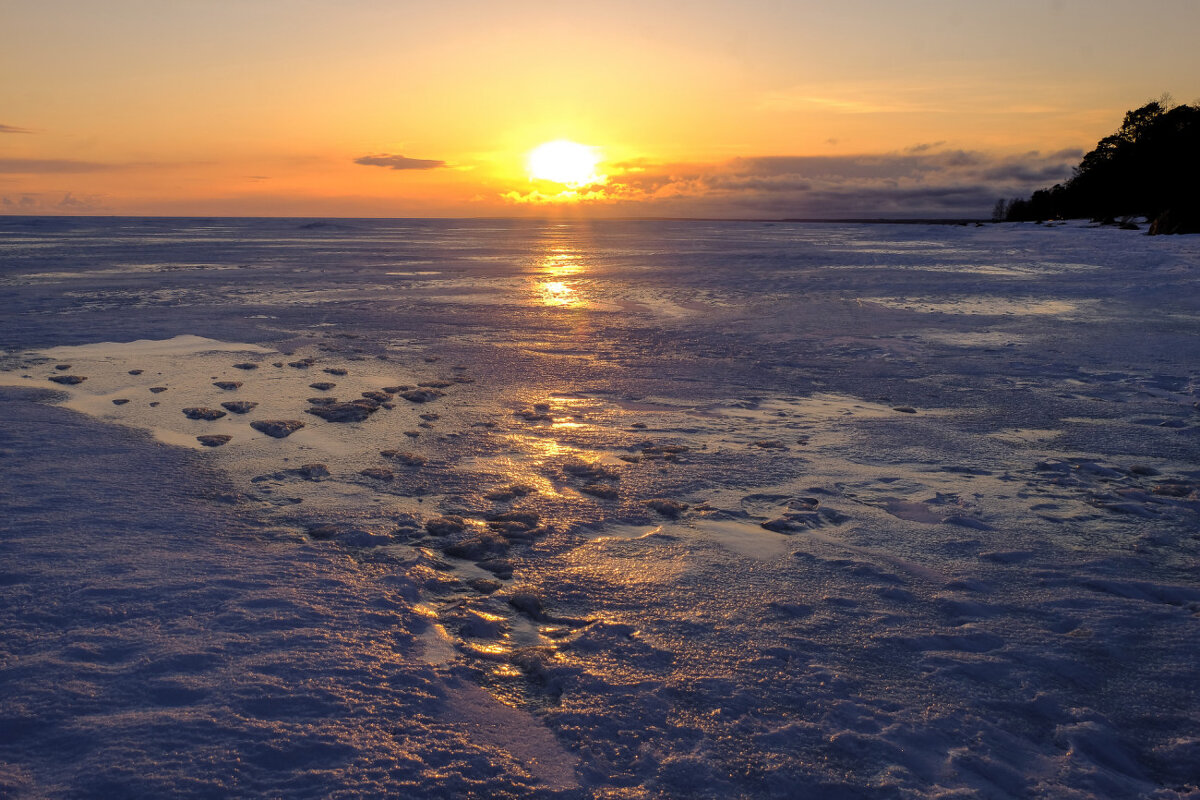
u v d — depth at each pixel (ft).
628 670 9.34
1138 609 11.03
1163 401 24.90
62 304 47.83
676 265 90.99
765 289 63.05
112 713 7.83
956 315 46.70
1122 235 138.21
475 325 41.39
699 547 13.29
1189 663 9.58
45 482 15.26
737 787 7.29
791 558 12.84
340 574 11.73
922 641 10.09
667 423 21.88
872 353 34.12
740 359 32.42
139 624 9.74
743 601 11.25
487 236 205.87
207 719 7.79
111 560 11.71
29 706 7.85
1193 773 7.61
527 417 22.25
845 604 11.15
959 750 7.82
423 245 143.02
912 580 12.03
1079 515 14.97
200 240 153.79
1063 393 26.16
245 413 21.80
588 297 56.85
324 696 8.39
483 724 8.23
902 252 116.67
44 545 12.15
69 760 7.10
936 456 18.88
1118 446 19.83
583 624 10.68
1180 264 76.07
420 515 14.56
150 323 39.11
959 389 26.84
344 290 59.98
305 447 18.74
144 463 16.92
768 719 8.34
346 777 7.09
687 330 40.60
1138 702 8.77
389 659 9.34
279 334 36.76
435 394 24.93
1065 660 9.61
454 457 18.29
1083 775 7.47
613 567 12.47
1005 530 14.16
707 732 8.10
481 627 10.42
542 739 8.02
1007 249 119.03
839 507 15.34
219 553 12.29
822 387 27.07
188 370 27.73
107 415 21.18
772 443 19.89
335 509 14.66
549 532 13.91
